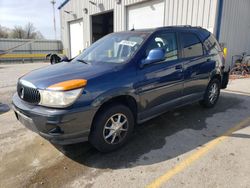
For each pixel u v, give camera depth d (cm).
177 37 387
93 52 382
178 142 334
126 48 342
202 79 440
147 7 1094
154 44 346
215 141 335
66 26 1944
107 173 260
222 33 908
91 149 314
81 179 250
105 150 298
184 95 404
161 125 397
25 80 289
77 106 254
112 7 1308
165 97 360
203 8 865
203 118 432
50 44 2544
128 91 297
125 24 1234
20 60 2286
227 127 389
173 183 240
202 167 268
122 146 320
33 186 238
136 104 317
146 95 325
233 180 243
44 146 323
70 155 300
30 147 321
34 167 273
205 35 460
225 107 504
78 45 1831
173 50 373
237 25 1024
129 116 312
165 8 998
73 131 258
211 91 484
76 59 383
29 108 263
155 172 261
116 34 404
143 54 327
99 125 280
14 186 238
